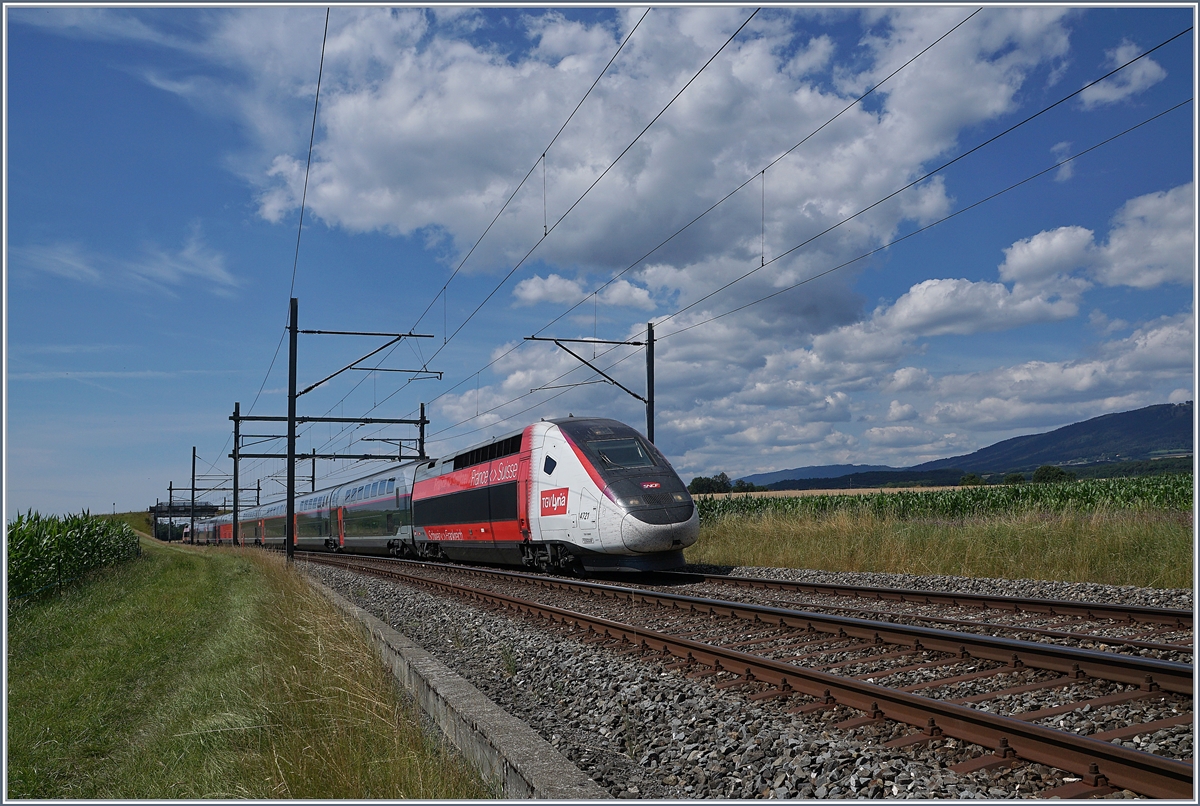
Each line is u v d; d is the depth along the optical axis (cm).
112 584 2225
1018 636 871
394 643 885
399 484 2959
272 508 4947
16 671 1014
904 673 703
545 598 1453
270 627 1086
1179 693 562
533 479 1894
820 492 4469
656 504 1650
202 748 619
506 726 552
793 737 526
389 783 496
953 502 2856
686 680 721
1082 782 425
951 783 438
